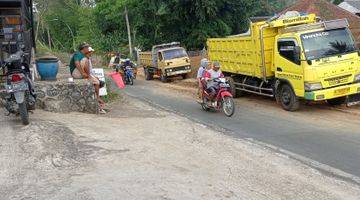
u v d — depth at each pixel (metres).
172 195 6.18
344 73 14.67
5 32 16.78
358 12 50.88
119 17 58.16
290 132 11.93
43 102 12.15
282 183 7.33
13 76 9.62
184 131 11.22
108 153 8.26
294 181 7.48
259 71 17.17
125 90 26.52
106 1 58.22
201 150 9.25
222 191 6.59
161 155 8.48
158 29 49.41
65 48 86.12
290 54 15.19
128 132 10.38
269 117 14.45
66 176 6.77
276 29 16.64
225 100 14.89
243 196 6.48
